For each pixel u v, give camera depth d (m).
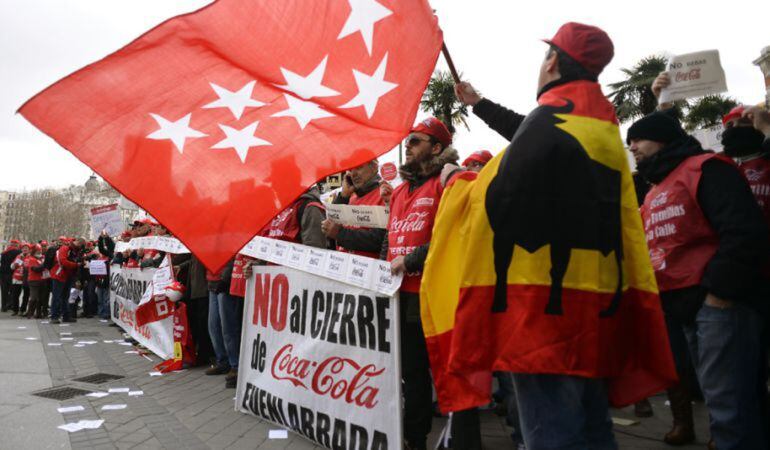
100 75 2.23
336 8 2.66
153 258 8.02
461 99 2.84
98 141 2.16
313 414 3.34
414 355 2.94
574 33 1.72
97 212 12.94
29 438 3.56
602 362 1.51
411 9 2.65
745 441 2.15
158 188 2.19
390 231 3.11
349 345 3.13
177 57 2.38
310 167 2.38
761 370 2.32
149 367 6.28
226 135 2.35
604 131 1.61
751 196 2.21
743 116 3.09
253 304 4.21
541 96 1.71
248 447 3.31
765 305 2.16
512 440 3.42
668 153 2.52
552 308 1.48
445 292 2.08
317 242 4.21
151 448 3.33
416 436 2.94
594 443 1.61
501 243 1.56
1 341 8.48
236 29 2.51
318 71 2.57
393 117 2.53
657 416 4.30
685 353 3.43
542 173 1.52
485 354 1.57
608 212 1.55
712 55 2.77
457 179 2.16
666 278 2.43
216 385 5.23
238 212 2.27
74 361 6.68
